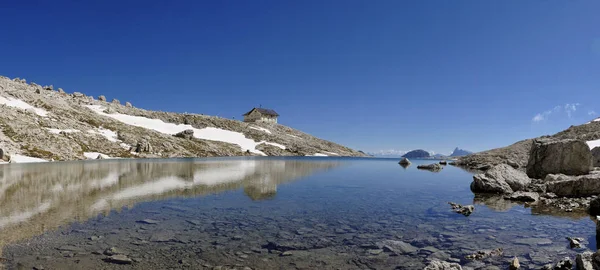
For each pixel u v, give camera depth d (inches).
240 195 905.5
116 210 670.5
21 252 404.8
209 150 4741.6
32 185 1045.2
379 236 502.0
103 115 5290.4
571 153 1184.8
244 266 372.2
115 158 3201.3
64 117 4050.2
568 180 887.1
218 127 6722.4
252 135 6555.1
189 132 5083.7
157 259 389.4
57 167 1862.7
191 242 462.3
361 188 1104.2
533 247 442.3
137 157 3513.8
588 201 781.3
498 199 872.9
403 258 403.5
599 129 2637.8
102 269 353.4
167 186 1066.7
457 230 539.2
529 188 998.4
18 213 627.2
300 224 577.0
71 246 432.5
